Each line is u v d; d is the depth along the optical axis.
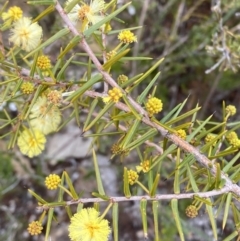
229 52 0.20
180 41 0.25
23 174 0.28
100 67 0.11
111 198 0.10
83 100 0.14
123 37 0.12
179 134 0.12
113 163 0.28
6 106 0.25
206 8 0.27
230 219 0.24
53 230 0.27
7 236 0.26
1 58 0.13
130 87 0.11
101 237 0.10
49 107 0.12
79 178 0.28
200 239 0.25
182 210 0.24
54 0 0.10
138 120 0.11
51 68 0.14
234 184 0.11
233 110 0.13
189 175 0.11
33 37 0.12
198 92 0.28
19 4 0.24
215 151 0.12
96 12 0.12
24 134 0.14
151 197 0.10
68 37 0.20
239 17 0.25
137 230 0.26
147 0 0.23
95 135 0.13
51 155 0.28
